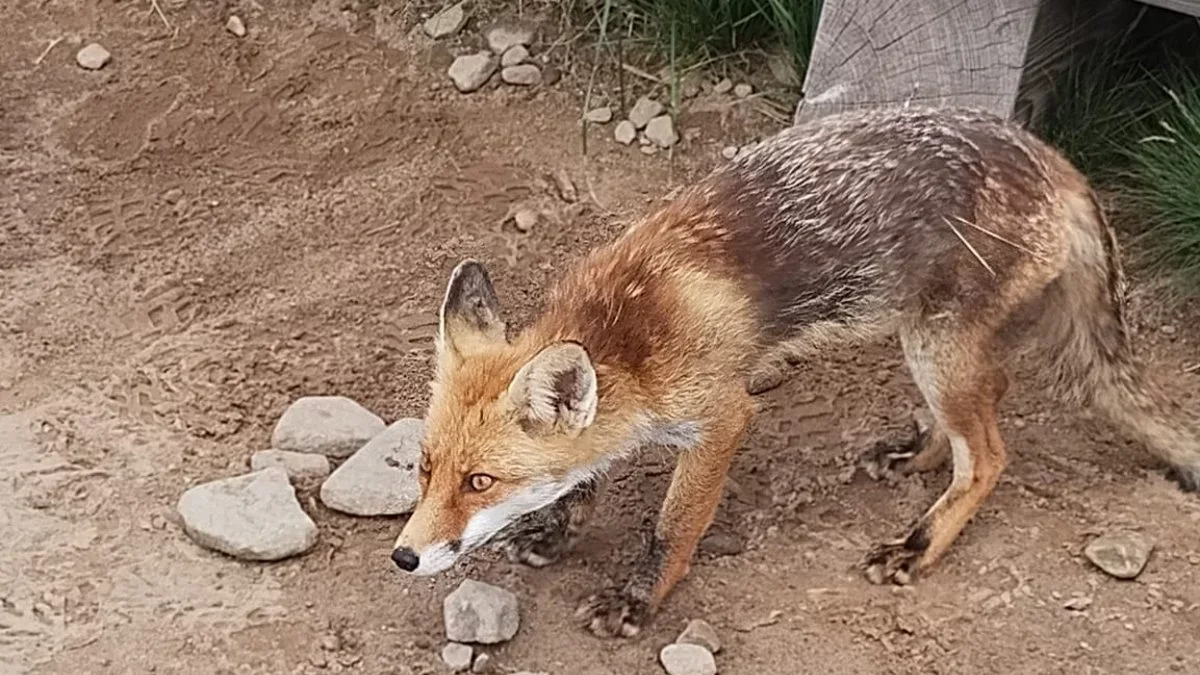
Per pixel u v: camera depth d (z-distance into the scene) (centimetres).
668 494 273
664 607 274
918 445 290
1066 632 271
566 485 266
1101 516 282
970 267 271
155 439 291
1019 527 282
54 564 276
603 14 334
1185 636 270
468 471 261
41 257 316
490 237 320
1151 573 276
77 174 329
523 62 341
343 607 273
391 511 282
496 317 271
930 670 268
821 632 272
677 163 328
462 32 346
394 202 325
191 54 346
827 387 300
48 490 283
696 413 269
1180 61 320
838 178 273
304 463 287
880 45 313
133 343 304
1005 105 310
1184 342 302
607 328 267
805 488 288
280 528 277
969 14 308
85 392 297
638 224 281
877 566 277
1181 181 306
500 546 279
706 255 270
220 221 322
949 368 274
